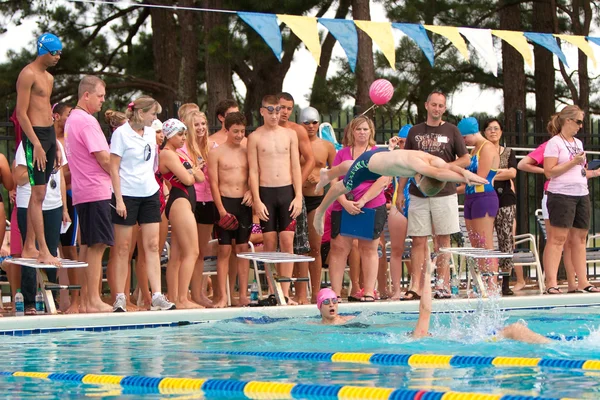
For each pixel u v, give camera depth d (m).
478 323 9.45
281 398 5.71
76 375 6.59
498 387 5.89
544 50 24.03
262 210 11.43
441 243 11.66
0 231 11.13
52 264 10.01
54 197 10.52
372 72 20.30
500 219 12.68
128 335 8.99
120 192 10.23
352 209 11.27
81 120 10.23
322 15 23.77
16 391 6.05
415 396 5.64
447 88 24.83
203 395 5.84
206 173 11.70
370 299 11.48
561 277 18.17
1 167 11.16
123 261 10.38
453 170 7.66
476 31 12.63
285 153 11.63
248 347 7.98
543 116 24.19
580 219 12.23
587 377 6.20
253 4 21.20
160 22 24.55
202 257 11.66
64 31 24.84
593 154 16.83
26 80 10.02
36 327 9.28
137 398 5.77
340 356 7.32
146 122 10.45
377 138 18.56
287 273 11.70
